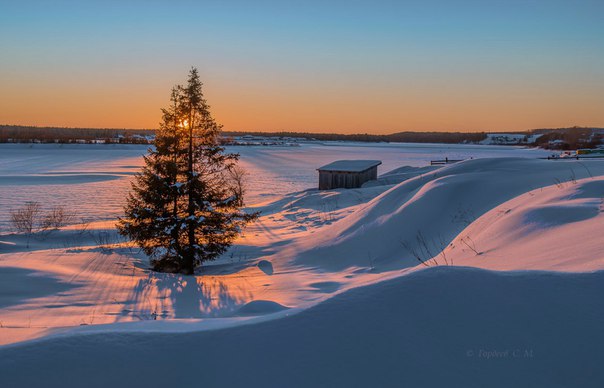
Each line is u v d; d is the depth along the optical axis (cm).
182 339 302
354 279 916
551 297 325
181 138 1375
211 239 1386
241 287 955
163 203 1342
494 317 307
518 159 1934
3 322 592
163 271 1316
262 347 290
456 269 360
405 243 1171
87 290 867
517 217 798
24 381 255
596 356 269
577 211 704
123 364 275
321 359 277
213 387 259
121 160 7825
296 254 1366
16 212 2686
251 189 4216
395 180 3278
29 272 948
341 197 2762
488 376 260
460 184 1391
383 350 281
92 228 2044
